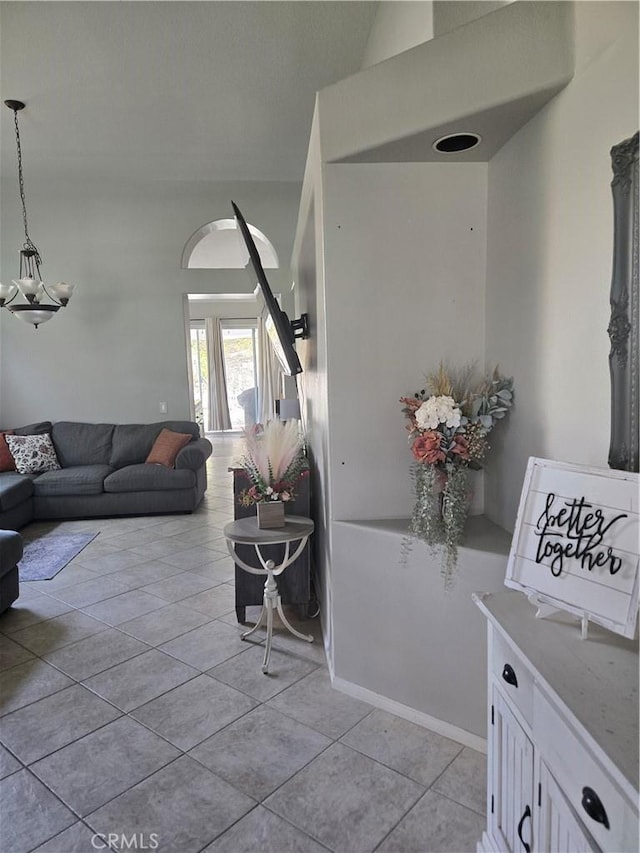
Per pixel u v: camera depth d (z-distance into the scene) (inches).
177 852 62.6
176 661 104.3
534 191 71.4
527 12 65.4
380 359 88.4
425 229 86.6
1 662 104.7
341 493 91.0
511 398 79.0
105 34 125.0
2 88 149.4
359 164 85.0
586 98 60.0
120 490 206.2
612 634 48.7
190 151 197.9
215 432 451.8
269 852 62.4
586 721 36.9
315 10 118.2
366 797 69.9
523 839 49.3
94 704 90.9
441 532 79.0
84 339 236.7
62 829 66.0
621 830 34.2
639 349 51.0
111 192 230.8
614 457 54.5
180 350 240.5
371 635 88.7
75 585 142.8
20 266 230.5
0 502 176.9
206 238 361.7
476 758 76.8
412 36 92.0
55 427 228.1
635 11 51.7
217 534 186.7
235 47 131.3
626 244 52.2
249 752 78.6
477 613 77.4
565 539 50.1
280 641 112.0
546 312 69.5
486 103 68.9
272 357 392.8
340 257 86.7
